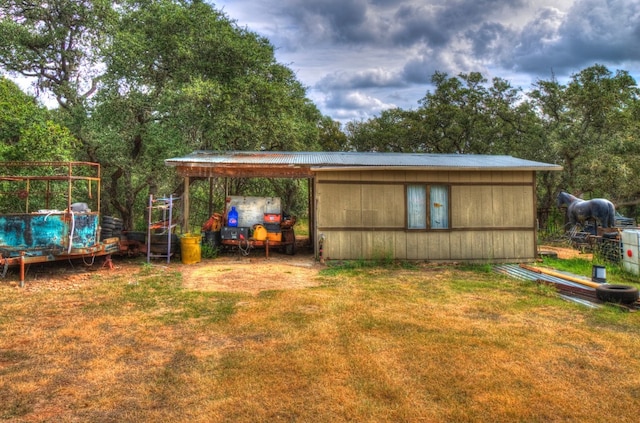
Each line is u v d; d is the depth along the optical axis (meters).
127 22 13.06
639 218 21.03
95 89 13.52
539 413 3.14
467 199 10.32
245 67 13.57
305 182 19.77
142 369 3.87
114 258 10.31
